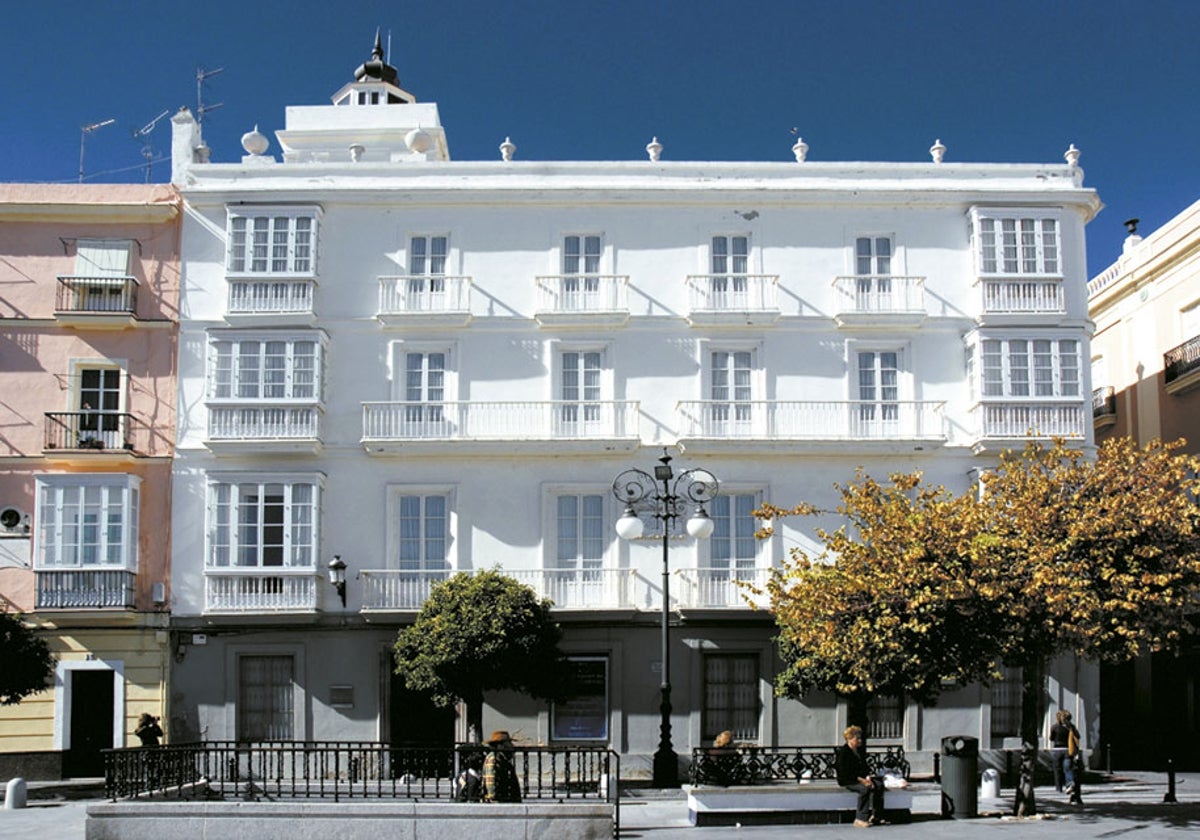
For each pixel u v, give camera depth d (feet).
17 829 60.23
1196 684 103.71
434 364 95.45
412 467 93.25
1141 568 60.85
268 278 93.45
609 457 92.99
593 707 91.04
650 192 95.25
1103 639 61.77
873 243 96.94
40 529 90.48
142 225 96.12
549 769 89.30
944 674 62.75
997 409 92.73
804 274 96.02
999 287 94.48
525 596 83.05
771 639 90.38
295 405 91.71
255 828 52.54
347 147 115.55
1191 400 105.60
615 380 94.38
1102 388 122.01
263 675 91.45
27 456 92.94
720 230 96.32
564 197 95.50
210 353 92.58
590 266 96.58
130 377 94.32
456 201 95.91
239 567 90.02
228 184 96.12
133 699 90.53
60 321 93.91
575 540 93.04
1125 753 100.07
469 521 92.48
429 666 80.23
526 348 94.94
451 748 57.47
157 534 92.58
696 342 94.89
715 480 82.23
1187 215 106.01
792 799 59.62
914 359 95.14
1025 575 60.75
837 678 79.92
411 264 96.48
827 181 96.78
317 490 90.99
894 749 82.99
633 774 89.30
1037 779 84.58
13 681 81.87
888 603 61.16
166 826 52.80
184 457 92.99
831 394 94.84
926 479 93.30
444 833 52.24
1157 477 62.75
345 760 89.81
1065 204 96.32
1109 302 121.70
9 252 95.40
